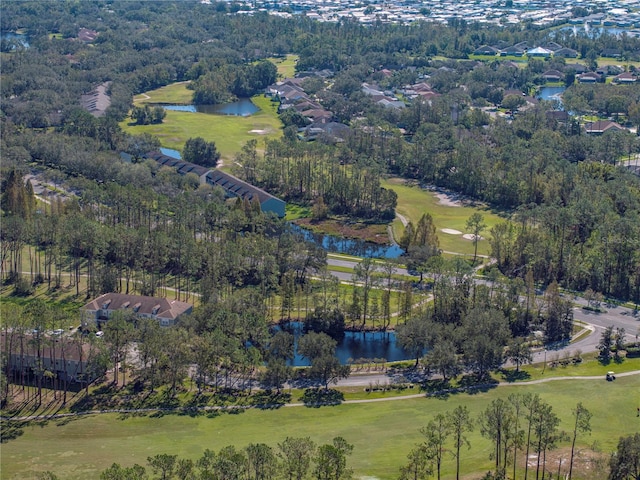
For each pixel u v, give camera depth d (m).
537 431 193.75
